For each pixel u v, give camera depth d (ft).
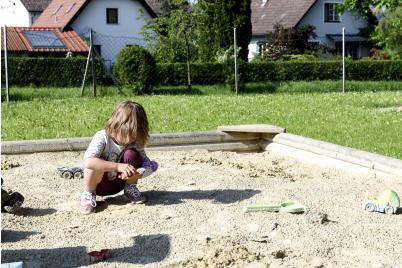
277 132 26.68
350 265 11.72
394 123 37.65
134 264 11.84
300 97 60.85
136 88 73.20
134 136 16.29
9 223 14.71
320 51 128.98
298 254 12.20
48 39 115.96
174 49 95.25
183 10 95.40
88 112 45.06
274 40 124.57
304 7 143.43
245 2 94.32
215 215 15.05
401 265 11.73
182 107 49.06
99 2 126.31
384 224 14.34
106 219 14.97
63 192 18.13
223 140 26.94
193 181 19.15
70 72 82.33
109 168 15.84
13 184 19.16
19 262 11.19
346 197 16.79
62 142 25.20
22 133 33.27
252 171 21.29
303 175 21.22
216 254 12.09
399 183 18.69
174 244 12.89
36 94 66.69
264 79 91.50
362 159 21.45
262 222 14.26
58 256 12.35
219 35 94.27
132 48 74.13
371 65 97.30
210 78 85.46
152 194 17.39
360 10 47.62
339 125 36.83
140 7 129.08
